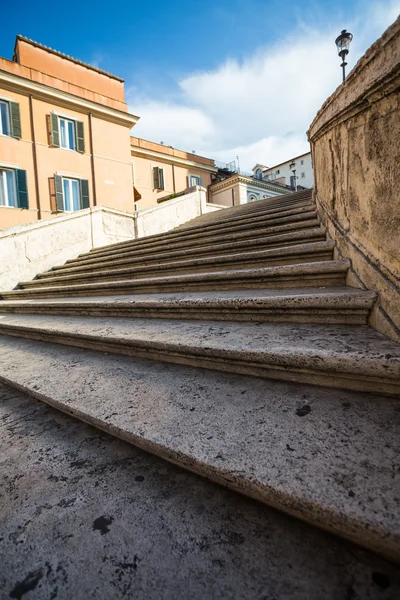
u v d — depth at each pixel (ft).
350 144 6.26
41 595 2.52
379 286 5.07
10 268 19.07
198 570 2.56
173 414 4.26
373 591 2.26
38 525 3.20
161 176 68.49
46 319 11.21
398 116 4.15
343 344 4.50
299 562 2.54
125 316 9.27
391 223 4.57
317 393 4.31
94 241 24.38
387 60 3.95
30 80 41.52
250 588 2.38
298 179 133.59
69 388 5.65
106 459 4.21
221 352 5.16
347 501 2.57
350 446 3.19
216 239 13.67
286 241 10.38
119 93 53.26
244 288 8.59
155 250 16.06
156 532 2.97
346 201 6.84
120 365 6.52
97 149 49.57
